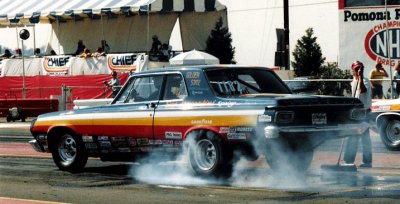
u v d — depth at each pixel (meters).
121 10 31.25
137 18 34.00
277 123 10.49
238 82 11.64
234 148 10.99
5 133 23.20
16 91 32.34
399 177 11.34
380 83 23.53
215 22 34.47
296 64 34.88
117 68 30.69
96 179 11.97
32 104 29.56
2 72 34.12
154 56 30.75
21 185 11.37
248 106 10.77
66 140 13.09
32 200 9.80
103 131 12.48
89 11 32.25
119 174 12.58
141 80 12.22
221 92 11.35
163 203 9.46
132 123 12.09
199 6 32.59
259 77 11.97
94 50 35.38
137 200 9.76
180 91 11.66
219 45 34.31
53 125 13.16
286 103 10.58
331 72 29.66
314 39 34.94
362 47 29.53
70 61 32.00
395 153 15.27
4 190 10.86
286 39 28.98
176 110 11.55
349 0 29.78
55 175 12.56
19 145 18.55
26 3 35.47
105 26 35.03
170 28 33.00
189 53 28.42
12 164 14.27
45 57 32.91
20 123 28.48
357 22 29.64
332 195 9.73
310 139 10.76
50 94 31.80
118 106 12.38
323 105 10.94
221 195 9.99
